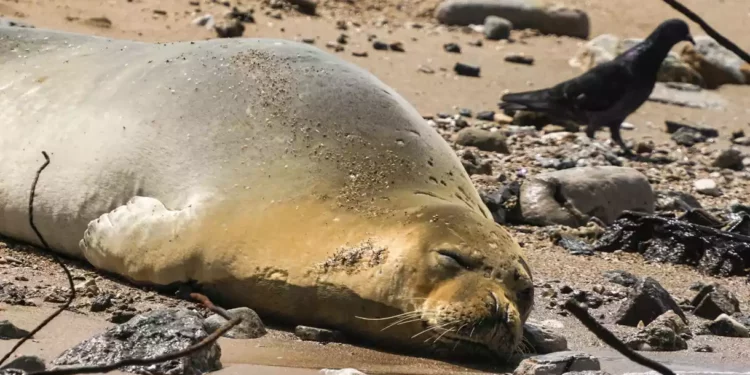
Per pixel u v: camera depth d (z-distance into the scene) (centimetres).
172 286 2284
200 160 2373
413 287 2012
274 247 2142
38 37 2877
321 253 2098
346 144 2331
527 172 4166
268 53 2567
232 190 2286
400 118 2427
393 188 2247
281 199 2227
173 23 5719
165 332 1817
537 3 6931
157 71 2602
